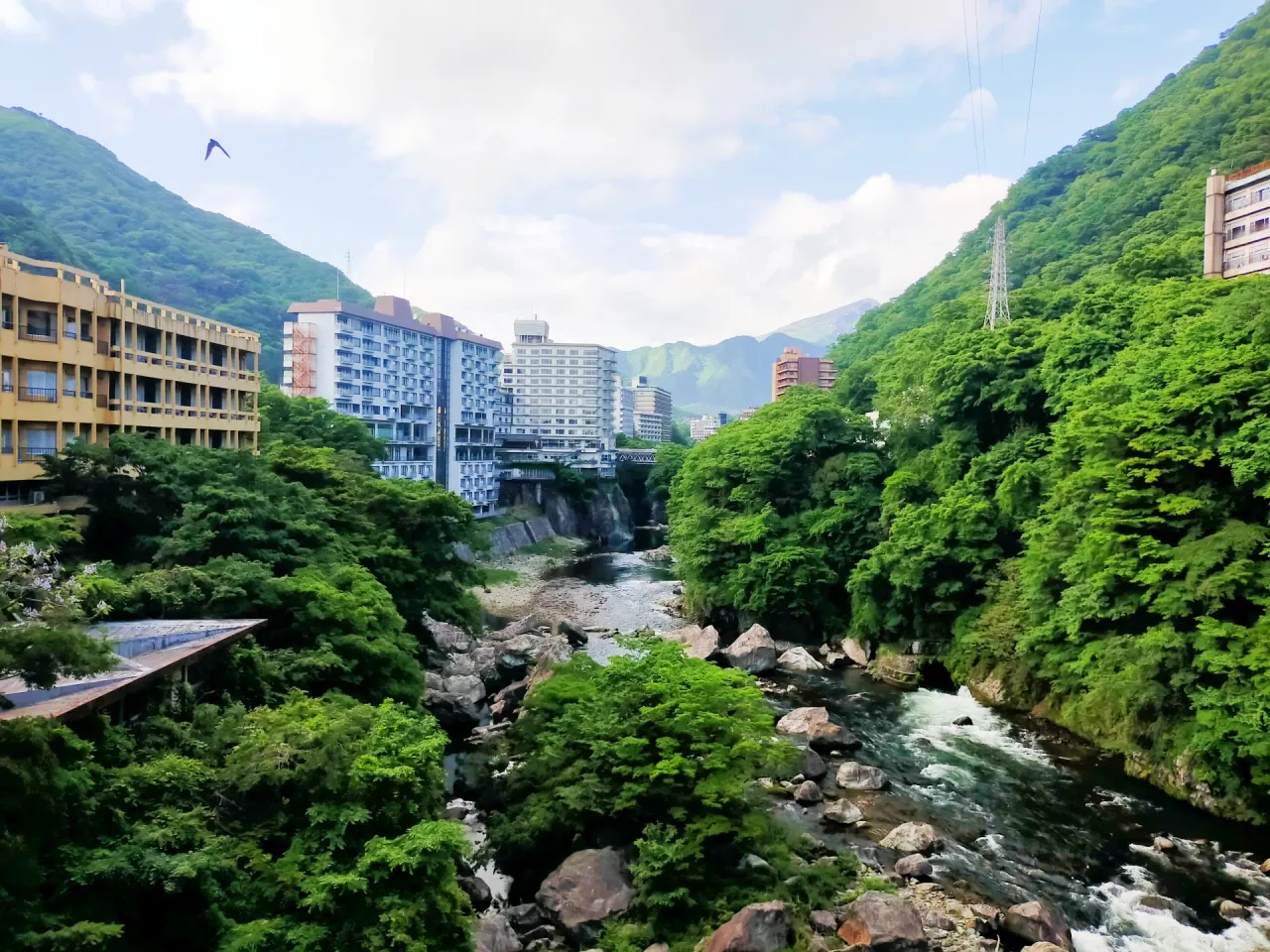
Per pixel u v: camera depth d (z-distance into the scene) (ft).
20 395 111.34
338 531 141.28
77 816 48.29
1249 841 92.68
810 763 112.88
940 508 161.99
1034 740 126.72
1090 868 88.07
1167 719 105.91
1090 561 112.88
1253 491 98.94
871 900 75.56
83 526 110.73
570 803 82.23
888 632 175.32
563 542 383.04
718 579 210.38
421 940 55.47
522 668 161.79
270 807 62.90
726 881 79.66
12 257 112.78
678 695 85.30
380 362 327.67
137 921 47.06
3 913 40.42
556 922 77.00
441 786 69.21
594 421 522.88
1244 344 106.11
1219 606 94.68
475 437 406.82
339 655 97.66
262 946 49.90
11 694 59.62
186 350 158.40
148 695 69.56
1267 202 217.56
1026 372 171.22
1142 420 108.99
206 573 96.68
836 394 330.34
